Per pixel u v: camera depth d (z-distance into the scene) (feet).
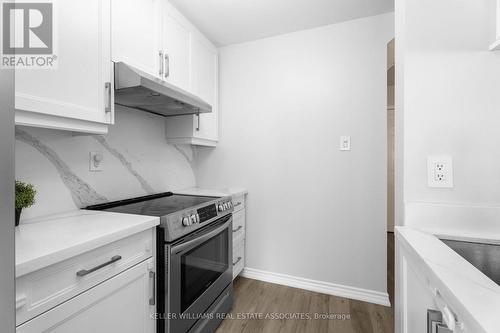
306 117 6.69
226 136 7.60
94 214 3.90
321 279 6.60
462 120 2.77
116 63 3.92
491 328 1.14
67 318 2.48
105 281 2.88
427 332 1.78
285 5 5.60
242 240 7.11
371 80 6.06
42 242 2.54
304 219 6.76
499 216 2.63
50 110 3.01
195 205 4.79
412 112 2.90
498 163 2.69
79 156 4.40
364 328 5.08
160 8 4.91
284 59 6.89
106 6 3.77
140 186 5.76
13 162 1.35
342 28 6.29
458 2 2.77
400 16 3.14
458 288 1.54
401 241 2.72
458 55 2.77
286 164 6.92
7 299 1.32
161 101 4.91
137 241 3.38
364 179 6.16
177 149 7.11
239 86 7.42
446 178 2.80
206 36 7.00
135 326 3.33
